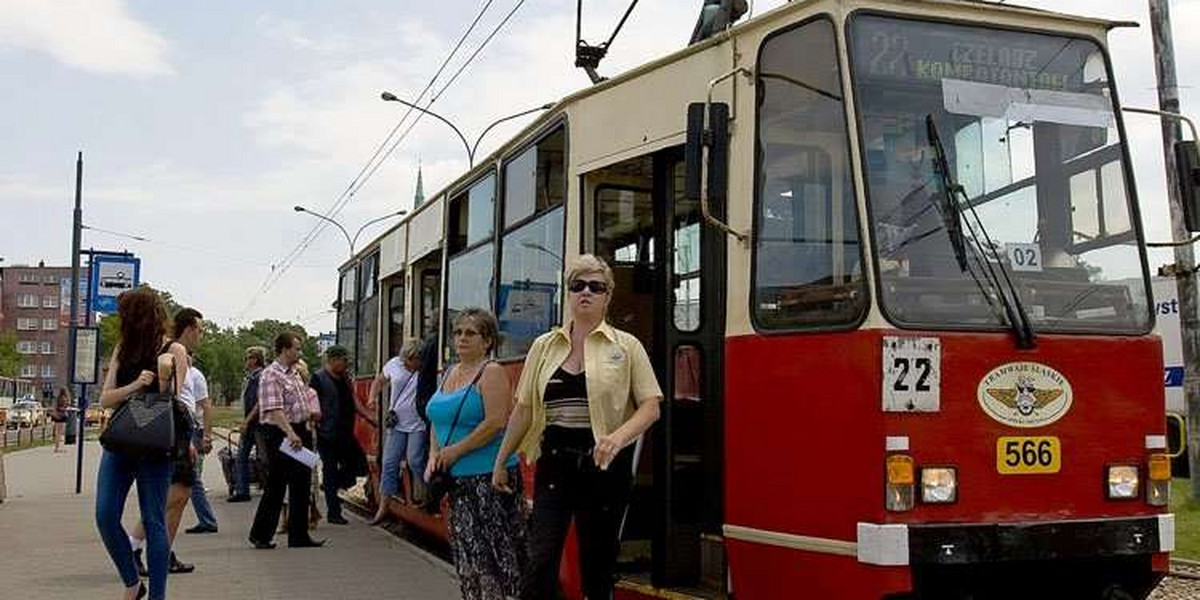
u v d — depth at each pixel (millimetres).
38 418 61625
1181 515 15406
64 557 11523
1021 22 6805
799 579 6316
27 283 150500
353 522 15133
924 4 6598
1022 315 6266
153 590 8102
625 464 6223
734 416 6824
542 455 6312
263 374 12266
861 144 6258
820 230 6414
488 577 6672
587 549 6242
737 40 7133
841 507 6074
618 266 8477
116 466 8016
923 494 5934
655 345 7871
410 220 14641
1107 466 6391
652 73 7793
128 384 8070
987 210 6461
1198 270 7539
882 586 5828
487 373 6742
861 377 6039
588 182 8406
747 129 6949
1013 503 6113
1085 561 6559
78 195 37438
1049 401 6293
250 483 19219
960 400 6082
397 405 13086
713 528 7484
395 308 15828
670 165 7832
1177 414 22438
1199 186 6844
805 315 6430
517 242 9750
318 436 14898
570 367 6277
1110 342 6520
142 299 8141
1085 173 6812
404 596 9570
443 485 6809
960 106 6543
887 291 6078
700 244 7609
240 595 9555
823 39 6527
